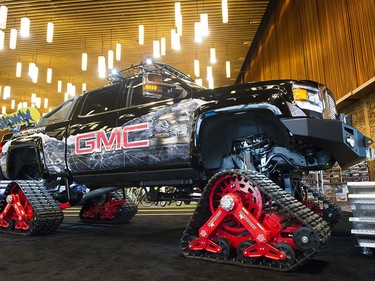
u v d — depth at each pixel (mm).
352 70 6078
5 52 12625
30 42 11648
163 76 3191
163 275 2012
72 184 4449
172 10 9297
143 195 7840
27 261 2406
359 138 2576
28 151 4324
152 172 3035
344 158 2488
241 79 15664
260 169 2736
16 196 3816
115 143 3225
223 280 1899
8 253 2684
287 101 2391
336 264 2256
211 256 2379
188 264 2277
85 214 4988
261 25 11102
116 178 3330
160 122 2957
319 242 1974
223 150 2893
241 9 9859
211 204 2490
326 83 7148
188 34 10992
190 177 2896
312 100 2471
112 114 3387
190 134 2736
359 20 5789
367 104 6332
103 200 4797
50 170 3814
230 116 2670
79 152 3516
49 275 2035
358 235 2535
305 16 8172
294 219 2334
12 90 18125
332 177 7324
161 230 4012
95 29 10602
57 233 3791
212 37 11531
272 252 2129
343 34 6367
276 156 2748
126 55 12836
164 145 2895
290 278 1928
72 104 4000
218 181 2488
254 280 1896
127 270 2135
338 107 7477
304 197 3811
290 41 9180
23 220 3635
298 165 2684
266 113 2551
